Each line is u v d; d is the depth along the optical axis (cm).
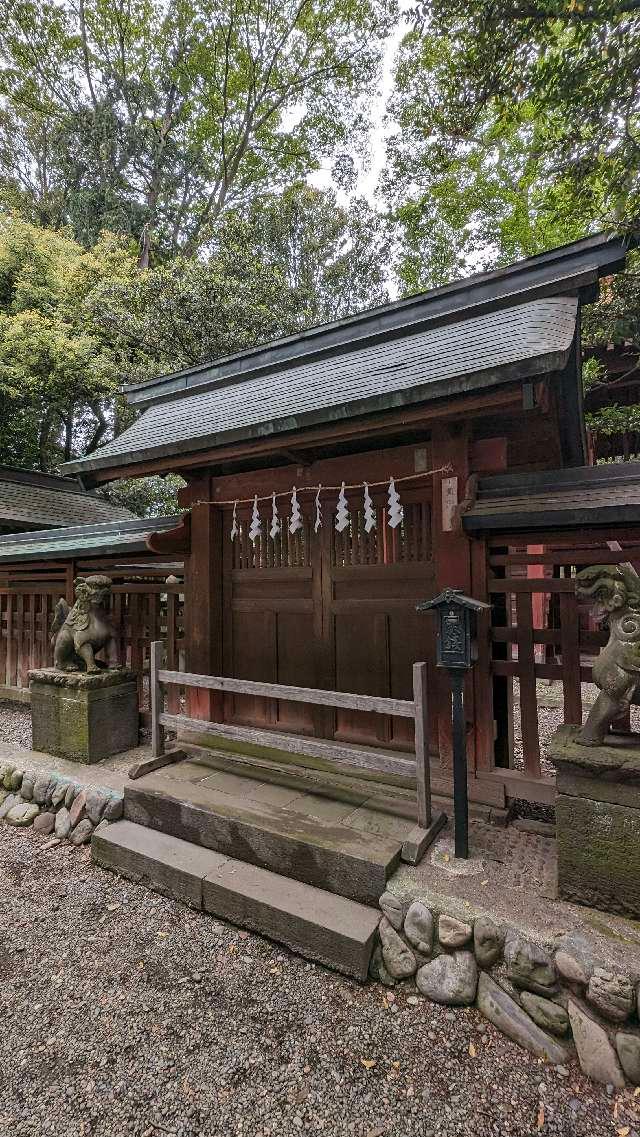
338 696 274
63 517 932
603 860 203
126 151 1526
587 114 328
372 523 314
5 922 260
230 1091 171
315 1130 159
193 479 427
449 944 205
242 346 1014
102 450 436
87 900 276
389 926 220
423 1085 171
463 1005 198
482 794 288
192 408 453
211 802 300
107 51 1492
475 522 277
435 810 287
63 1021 200
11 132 1484
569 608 273
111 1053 186
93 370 1075
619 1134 154
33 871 307
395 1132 158
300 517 361
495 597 319
